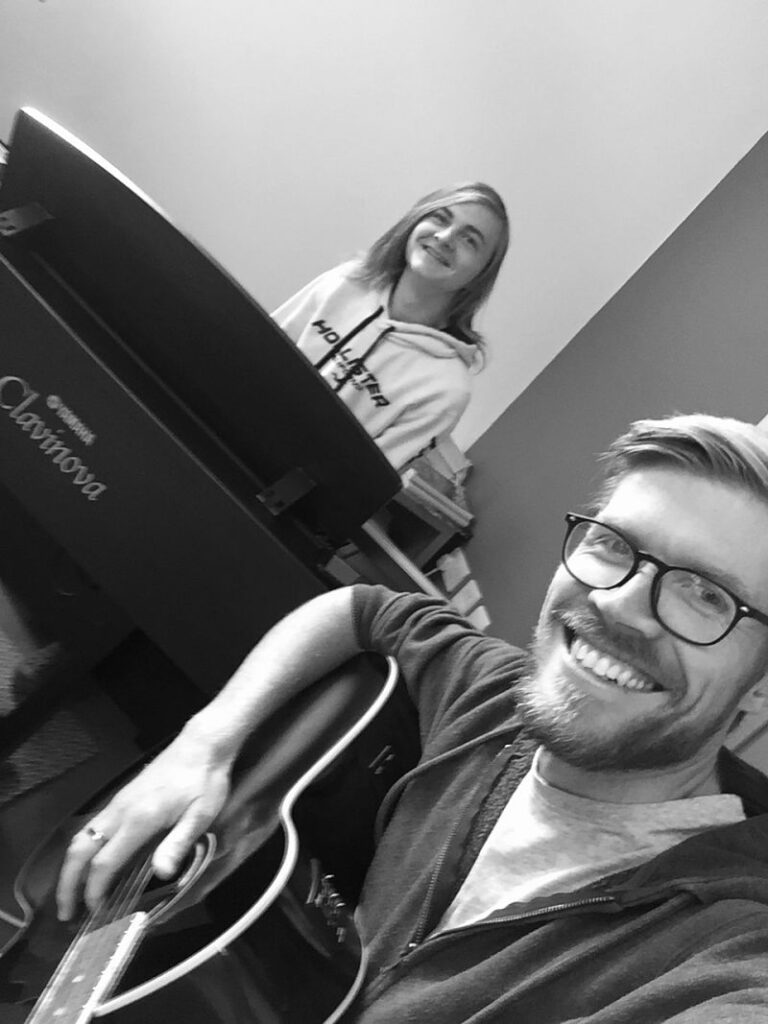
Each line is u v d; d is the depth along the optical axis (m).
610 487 0.77
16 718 0.85
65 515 0.82
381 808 0.85
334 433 0.81
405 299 2.00
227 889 0.67
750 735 1.08
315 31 2.33
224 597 0.83
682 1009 0.53
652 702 0.67
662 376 1.89
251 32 2.38
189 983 0.59
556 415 2.14
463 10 2.15
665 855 0.65
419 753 0.91
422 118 2.29
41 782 0.85
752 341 1.72
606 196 2.08
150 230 0.76
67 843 0.79
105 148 2.63
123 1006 0.57
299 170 2.49
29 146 0.79
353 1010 0.68
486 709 0.86
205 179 2.59
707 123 1.91
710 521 0.68
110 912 0.68
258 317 0.77
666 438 0.72
